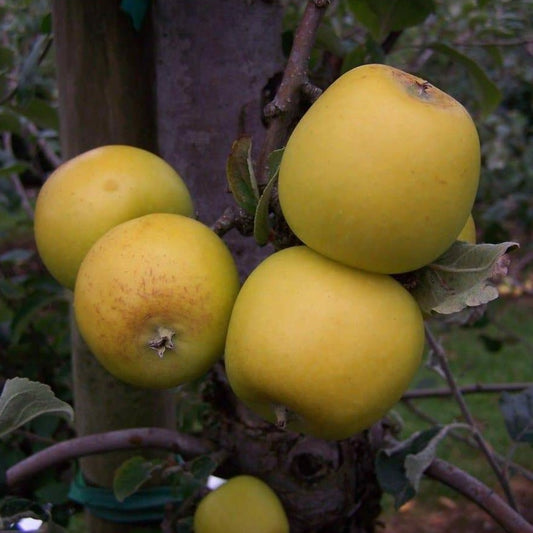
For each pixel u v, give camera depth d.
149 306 0.25
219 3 0.36
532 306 1.87
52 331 0.66
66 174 0.30
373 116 0.23
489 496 0.35
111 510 0.43
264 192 0.26
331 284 0.25
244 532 0.34
